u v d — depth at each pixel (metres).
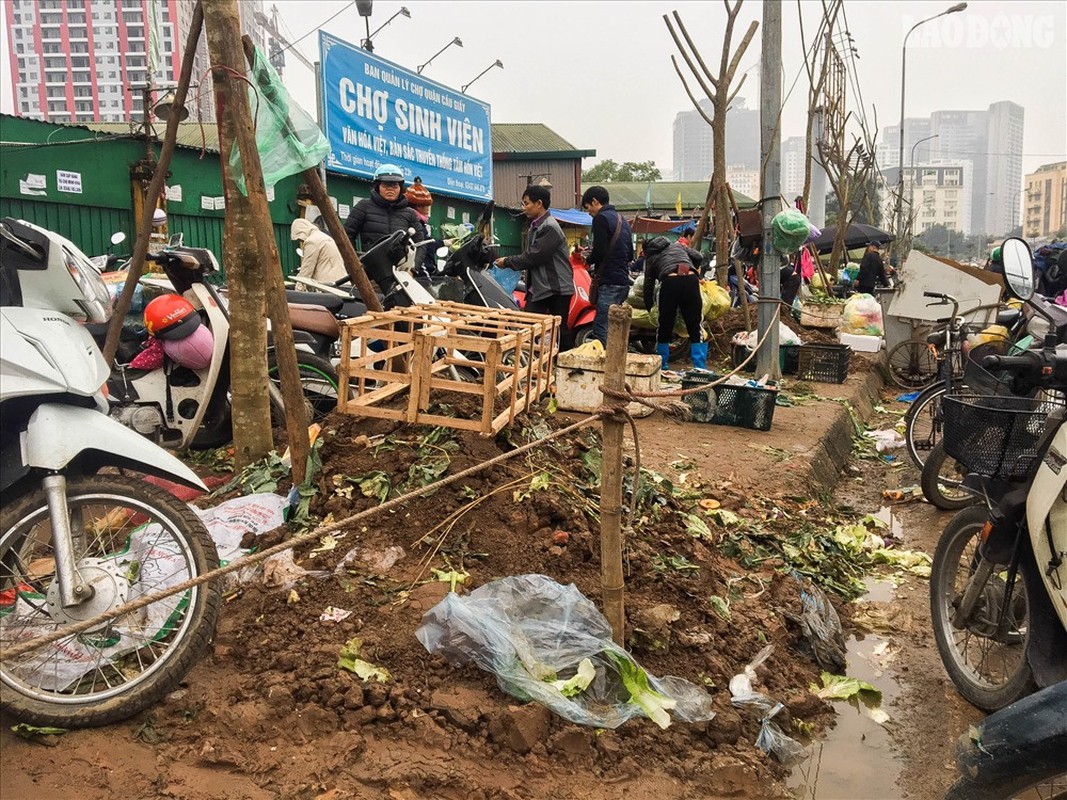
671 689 3.25
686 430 7.28
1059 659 3.18
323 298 6.02
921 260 10.83
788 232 8.84
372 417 4.33
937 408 6.77
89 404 2.92
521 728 2.85
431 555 3.67
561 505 3.95
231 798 2.56
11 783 2.52
